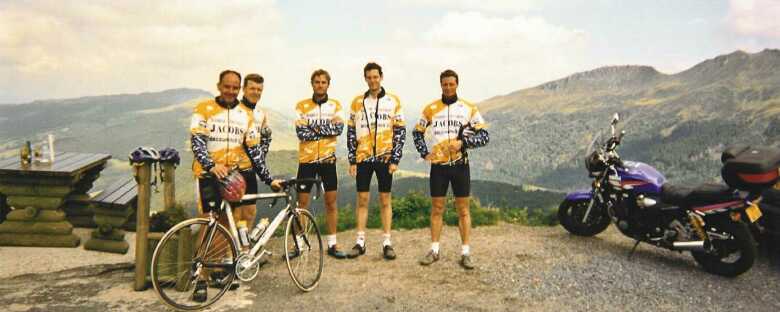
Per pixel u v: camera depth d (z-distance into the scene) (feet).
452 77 16.69
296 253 14.73
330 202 17.60
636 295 14.29
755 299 13.98
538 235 21.47
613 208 18.49
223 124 14.01
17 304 12.18
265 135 16.28
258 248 13.34
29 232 17.28
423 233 22.18
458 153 16.74
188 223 12.30
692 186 16.70
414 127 17.81
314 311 12.65
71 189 17.90
